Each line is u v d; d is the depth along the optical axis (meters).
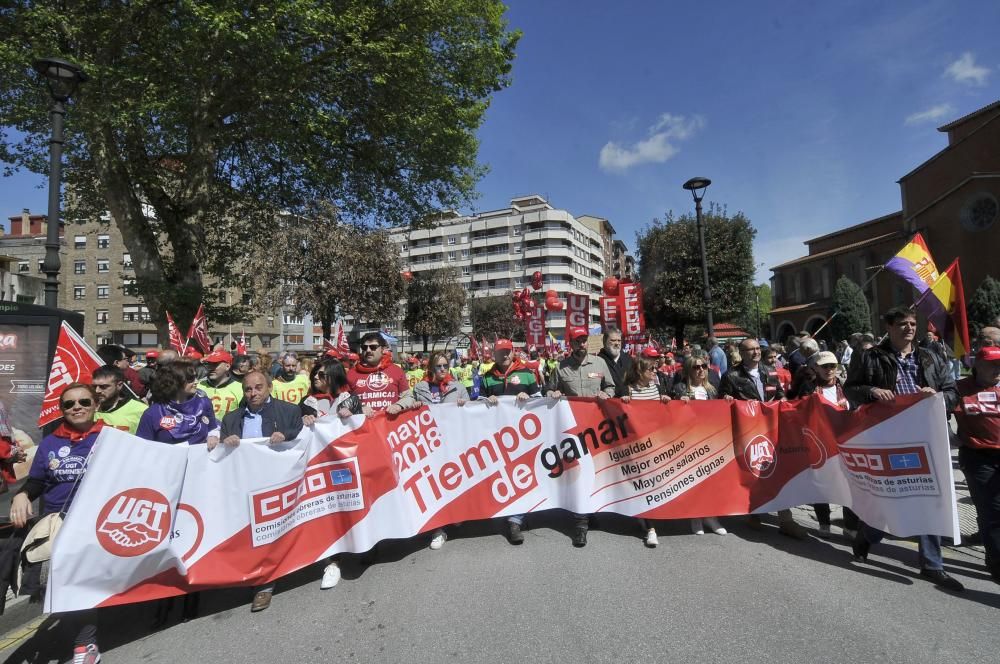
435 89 14.47
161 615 3.46
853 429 4.16
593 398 4.73
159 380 3.82
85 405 3.23
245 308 15.39
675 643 2.90
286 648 3.03
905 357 4.09
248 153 15.20
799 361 7.80
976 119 30.78
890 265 6.82
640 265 22.42
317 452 3.98
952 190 30.45
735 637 2.95
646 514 4.60
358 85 13.59
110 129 11.52
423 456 4.48
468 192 17.44
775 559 4.08
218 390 5.97
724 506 4.65
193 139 12.93
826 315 39.06
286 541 3.74
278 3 10.71
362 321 19.50
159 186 13.64
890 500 3.84
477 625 3.15
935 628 3.02
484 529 4.93
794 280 45.53
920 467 3.74
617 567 3.94
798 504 4.58
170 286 12.39
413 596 3.58
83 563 3.00
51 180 7.00
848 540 4.46
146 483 3.25
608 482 4.64
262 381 4.06
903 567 3.92
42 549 2.97
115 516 3.12
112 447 3.16
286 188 16.19
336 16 12.22
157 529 3.25
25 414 5.70
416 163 15.65
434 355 5.01
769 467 4.67
